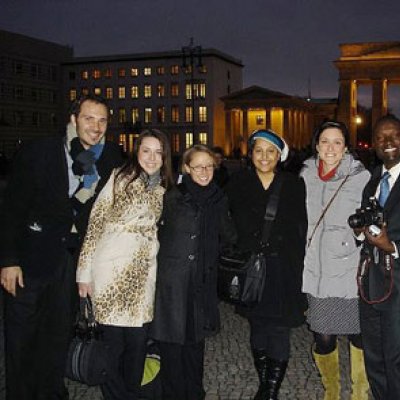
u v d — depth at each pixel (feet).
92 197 15.28
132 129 218.18
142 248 14.97
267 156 16.19
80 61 270.67
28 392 15.38
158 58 260.42
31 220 15.07
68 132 15.25
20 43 254.47
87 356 14.98
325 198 15.90
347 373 19.33
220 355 21.43
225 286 15.94
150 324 15.74
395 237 13.92
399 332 14.11
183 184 15.99
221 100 258.37
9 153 249.75
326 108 297.74
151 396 16.70
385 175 14.48
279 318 16.25
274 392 16.56
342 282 15.66
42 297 15.29
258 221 16.34
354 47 216.95
